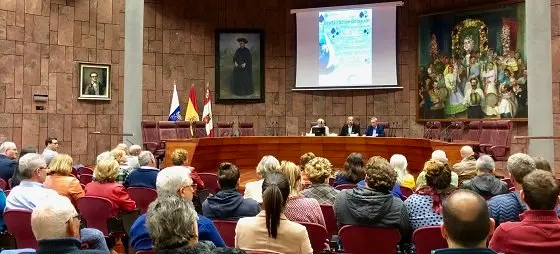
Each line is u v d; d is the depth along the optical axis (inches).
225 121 593.9
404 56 558.6
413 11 555.2
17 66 458.9
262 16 599.8
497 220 144.6
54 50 479.8
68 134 486.6
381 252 143.2
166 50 572.1
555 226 100.7
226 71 593.0
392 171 149.7
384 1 553.3
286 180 132.0
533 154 391.9
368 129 506.0
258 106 596.4
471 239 73.3
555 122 383.6
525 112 461.1
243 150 446.3
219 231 148.9
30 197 163.6
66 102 486.0
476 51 498.6
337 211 151.9
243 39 595.5
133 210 193.9
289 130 593.9
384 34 556.7
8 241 173.0
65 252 92.7
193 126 500.7
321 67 577.0
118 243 213.0
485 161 179.8
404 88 557.3
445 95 524.4
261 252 111.5
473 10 500.4
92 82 498.9
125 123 488.7
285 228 123.6
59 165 192.1
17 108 458.9
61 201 96.9
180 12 579.8
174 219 87.0
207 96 520.1
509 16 472.7
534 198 102.0
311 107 590.9
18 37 459.8
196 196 243.8
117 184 193.0
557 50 383.2
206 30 591.2
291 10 584.1
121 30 518.0
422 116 545.3
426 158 400.8
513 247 102.2
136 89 486.3
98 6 505.4
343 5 572.1
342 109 581.6
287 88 596.7
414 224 148.9
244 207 153.3
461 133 464.4
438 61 531.5
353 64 566.9
